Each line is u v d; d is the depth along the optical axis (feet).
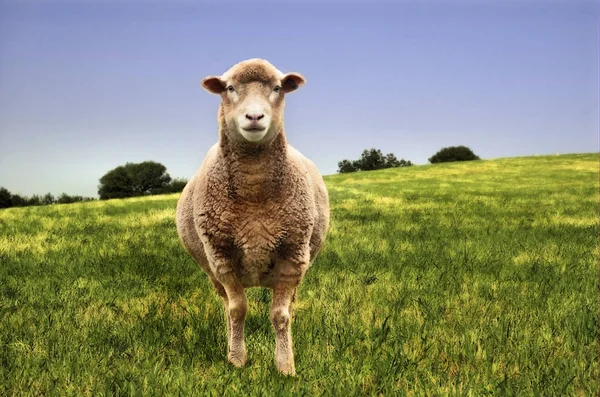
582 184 123.13
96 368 17.72
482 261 34.12
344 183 145.18
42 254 39.29
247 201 17.19
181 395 15.53
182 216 20.47
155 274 31.89
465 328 20.88
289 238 17.43
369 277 29.58
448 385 16.02
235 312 17.97
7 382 16.70
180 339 20.29
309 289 27.96
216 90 17.72
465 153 320.70
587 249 38.32
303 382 16.33
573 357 18.19
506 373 16.28
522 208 71.87
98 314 23.72
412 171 180.45
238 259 17.71
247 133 16.35
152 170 271.28
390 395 15.60
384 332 19.97
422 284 28.32
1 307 24.45
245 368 17.69
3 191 210.59
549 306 23.48
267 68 17.35
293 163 17.90
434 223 55.01
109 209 79.71
